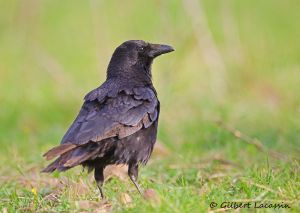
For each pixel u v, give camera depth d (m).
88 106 9.84
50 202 9.81
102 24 19.81
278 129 14.40
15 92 19.92
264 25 26.53
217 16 25.31
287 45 23.34
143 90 10.20
